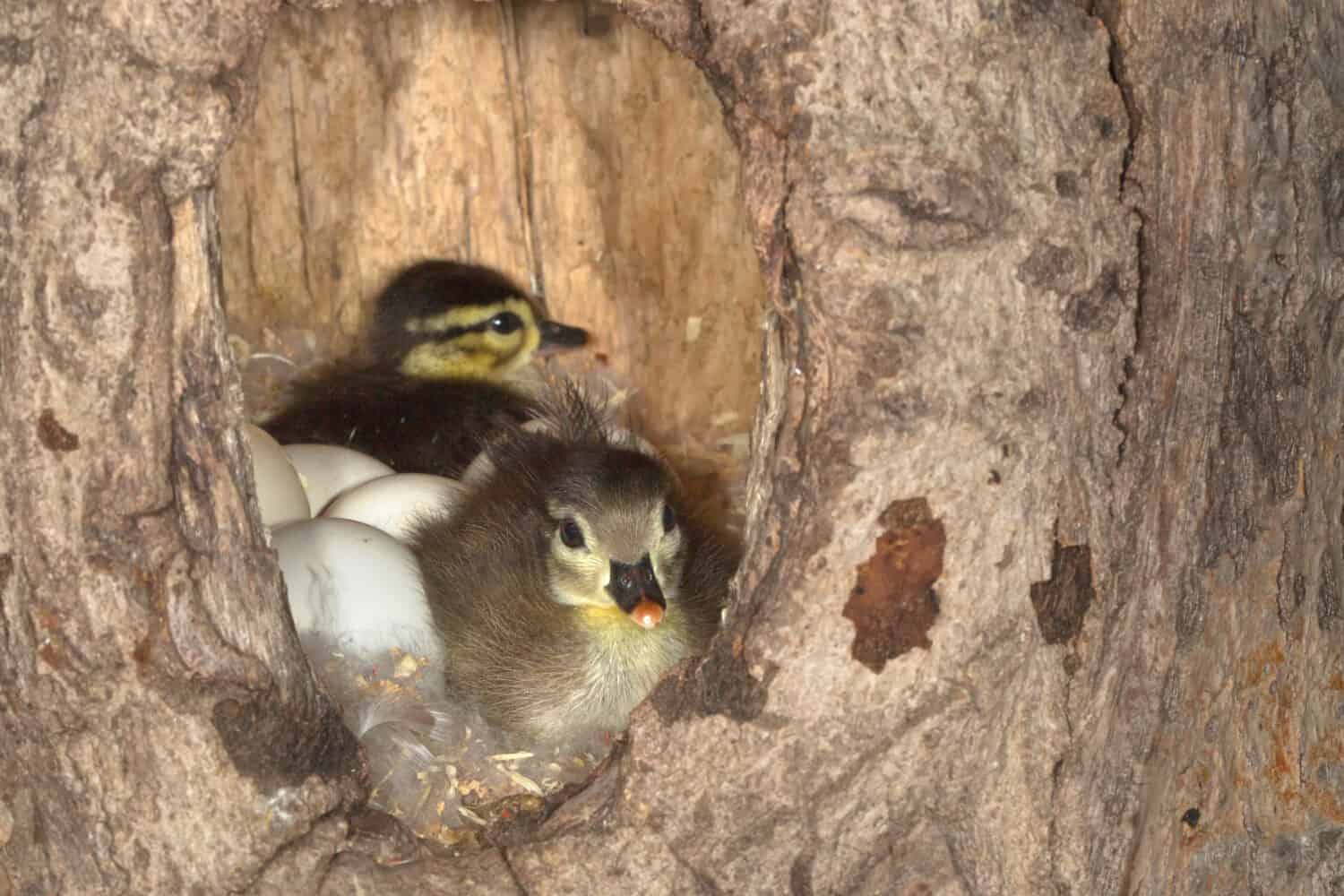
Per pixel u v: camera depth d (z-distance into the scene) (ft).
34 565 18.43
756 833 20.02
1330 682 23.13
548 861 20.21
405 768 22.57
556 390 34.47
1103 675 20.12
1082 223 18.71
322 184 40.81
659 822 20.07
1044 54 18.28
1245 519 21.07
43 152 17.52
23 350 17.94
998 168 18.19
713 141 38.75
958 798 20.10
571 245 40.78
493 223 41.01
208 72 17.51
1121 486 19.74
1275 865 22.85
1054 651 19.80
